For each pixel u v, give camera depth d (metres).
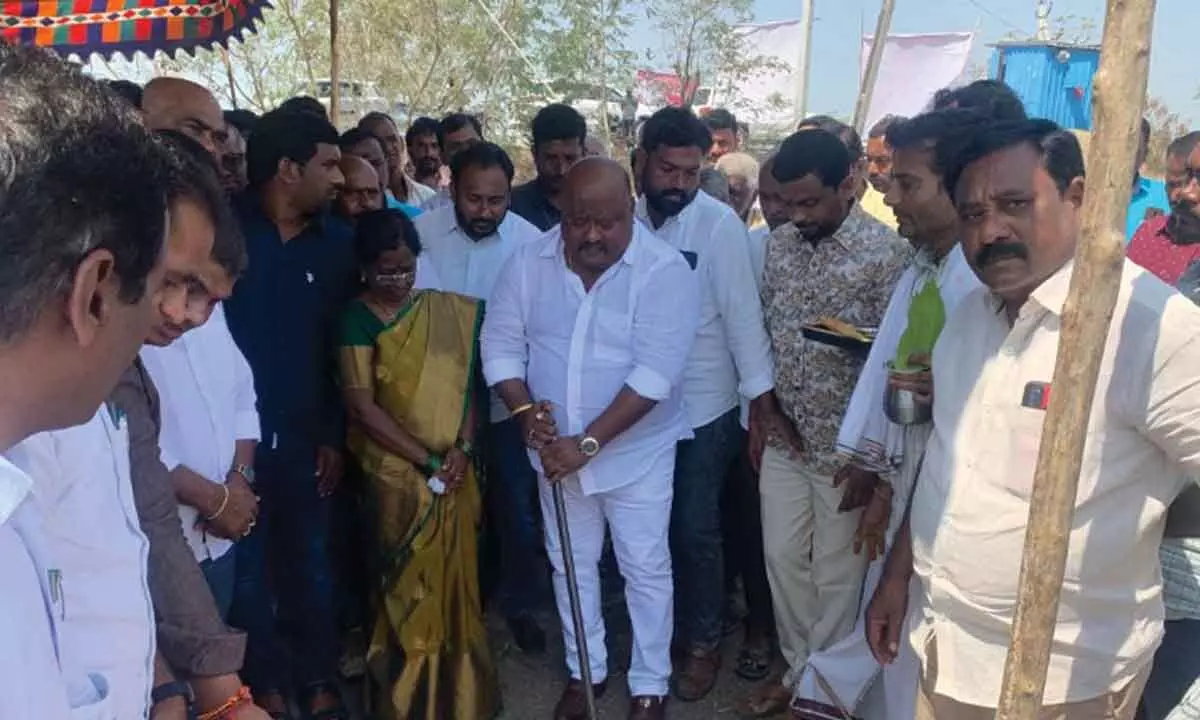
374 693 3.15
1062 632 1.89
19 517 1.02
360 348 3.05
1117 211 1.38
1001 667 2.00
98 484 1.41
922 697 2.21
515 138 14.36
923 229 2.53
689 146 3.23
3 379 0.88
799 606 3.30
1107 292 1.40
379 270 3.03
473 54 13.71
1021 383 1.90
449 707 3.13
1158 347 1.71
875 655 2.46
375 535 3.10
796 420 3.12
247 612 3.04
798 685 3.07
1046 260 1.83
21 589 0.96
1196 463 1.73
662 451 3.15
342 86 13.34
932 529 2.09
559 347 3.03
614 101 14.45
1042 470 1.49
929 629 2.13
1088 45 10.40
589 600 3.29
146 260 0.94
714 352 3.35
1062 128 1.83
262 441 3.09
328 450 3.23
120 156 0.90
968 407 2.02
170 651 1.69
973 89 3.11
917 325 2.42
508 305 3.11
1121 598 1.88
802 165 2.84
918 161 2.47
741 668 3.67
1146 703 2.47
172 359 2.37
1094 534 1.83
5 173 0.81
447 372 3.09
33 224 0.83
